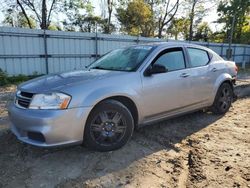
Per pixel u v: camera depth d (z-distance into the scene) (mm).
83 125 3309
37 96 3236
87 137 3424
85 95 3318
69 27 29062
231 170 3186
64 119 3160
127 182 2936
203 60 5109
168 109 4281
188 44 4910
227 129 4703
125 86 3668
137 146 3881
